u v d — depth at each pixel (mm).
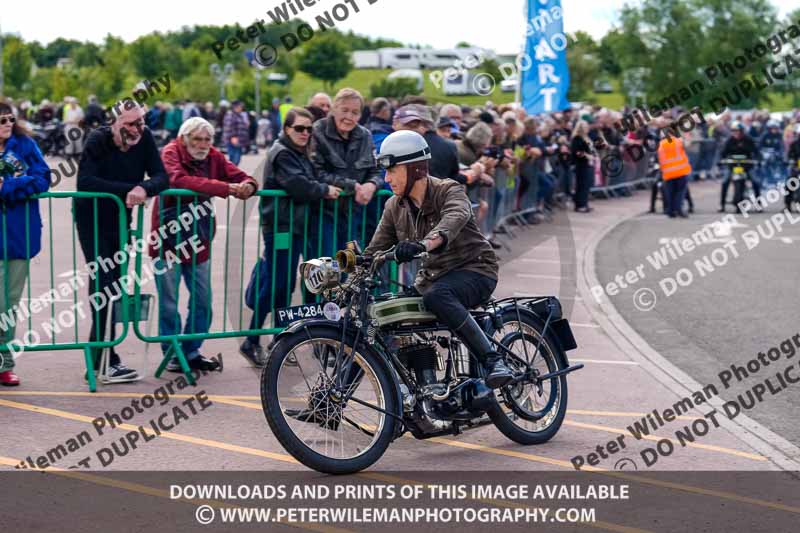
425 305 4715
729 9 39344
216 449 4918
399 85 33969
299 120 6668
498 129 12250
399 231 4883
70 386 6055
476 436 5301
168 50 37719
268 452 4898
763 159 24234
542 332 5277
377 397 4680
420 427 4742
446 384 4828
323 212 6930
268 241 6730
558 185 18906
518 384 5082
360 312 4633
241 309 6609
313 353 4762
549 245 13883
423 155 4707
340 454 4816
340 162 6898
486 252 4879
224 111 30703
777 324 8727
